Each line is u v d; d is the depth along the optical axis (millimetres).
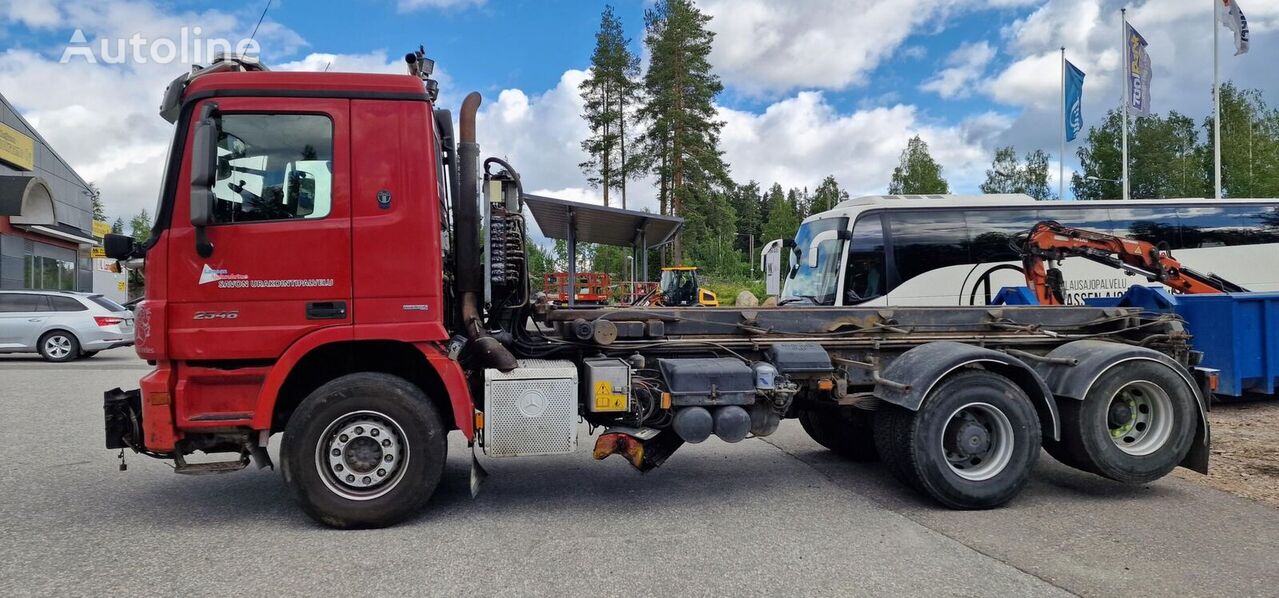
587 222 6793
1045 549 4641
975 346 6020
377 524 4988
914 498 5883
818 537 4879
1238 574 4195
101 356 18062
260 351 4855
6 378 13031
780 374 5867
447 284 5516
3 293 16359
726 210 59938
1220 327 9055
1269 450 7492
